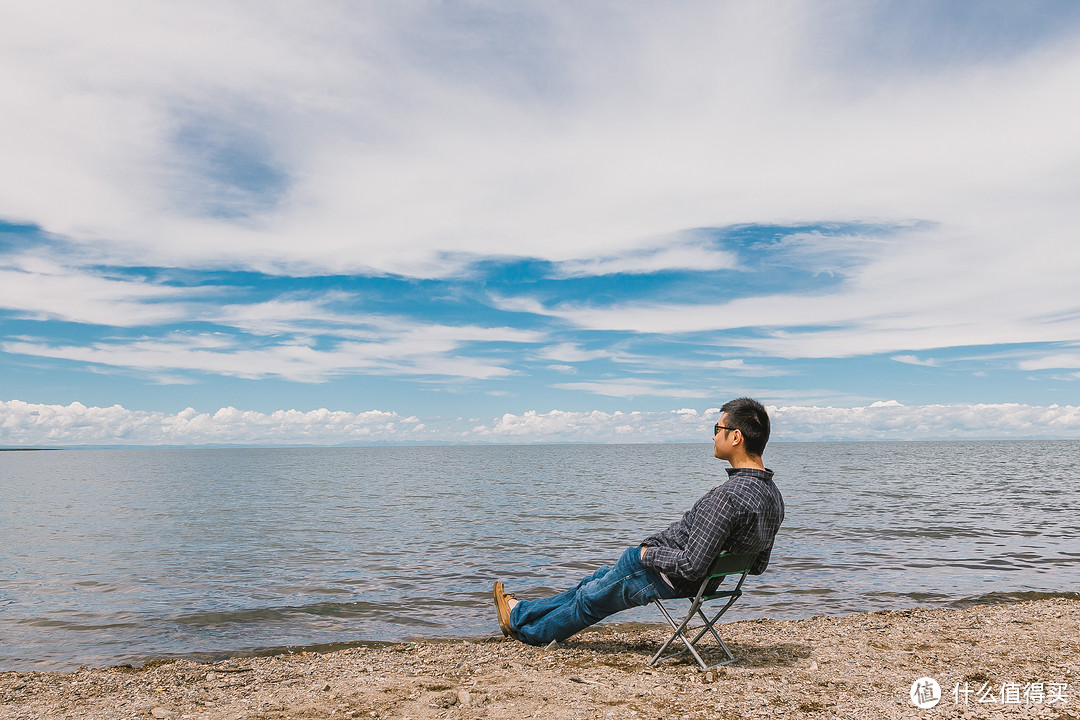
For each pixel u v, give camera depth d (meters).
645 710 3.88
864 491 27.06
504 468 65.81
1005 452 123.06
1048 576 9.20
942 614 6.72
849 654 5.17
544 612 5.50
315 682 4.62
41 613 7.58
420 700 4.10
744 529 4.23
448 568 10.39
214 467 77.88
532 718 3.76
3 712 4.05
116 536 14.98
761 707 3.94
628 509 21.11
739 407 4.43
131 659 5.76
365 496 28.09
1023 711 3.88
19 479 50.25
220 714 3.92
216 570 10.38
